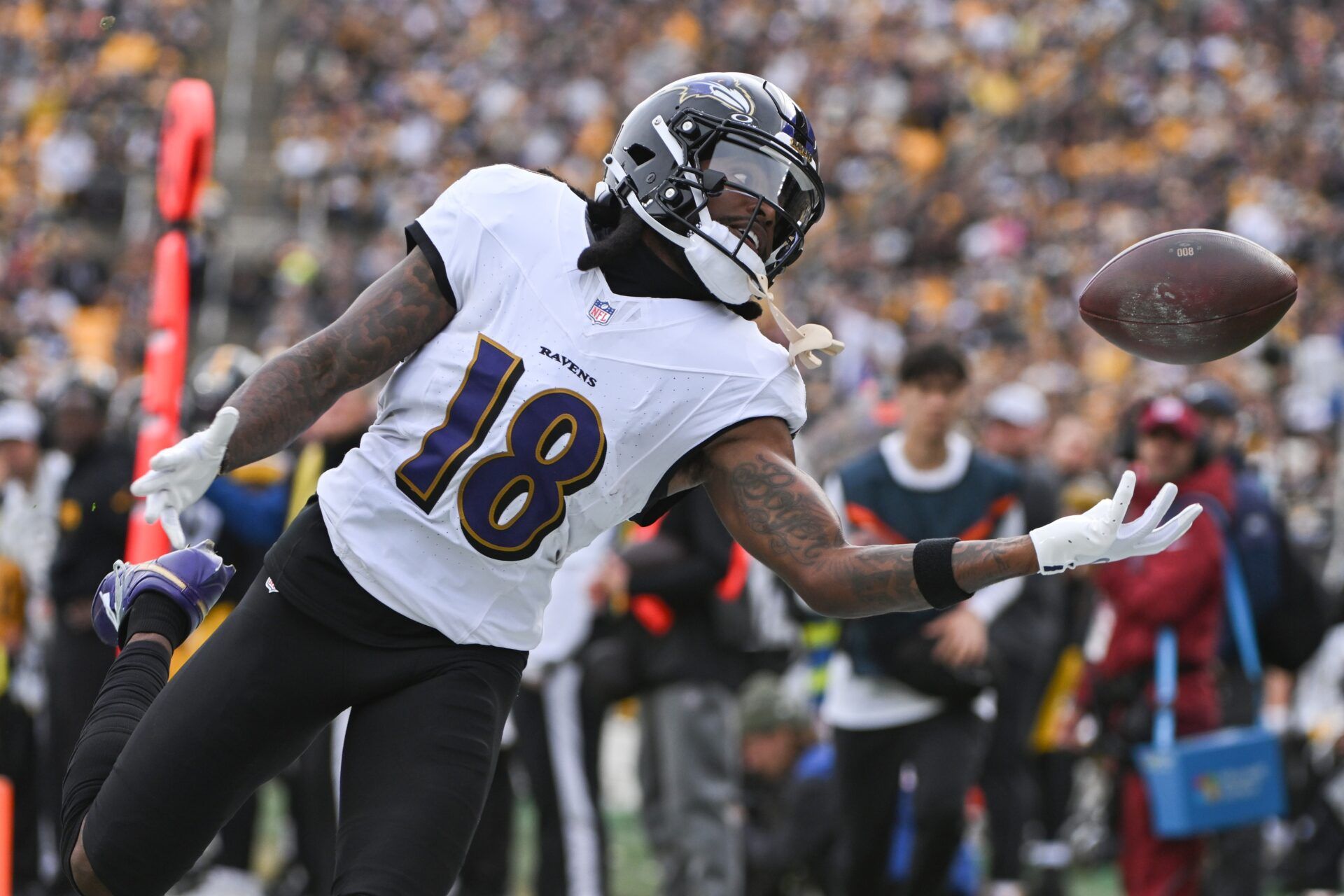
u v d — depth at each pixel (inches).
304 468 790.5
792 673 1163.3
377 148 3292.3
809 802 869.2
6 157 3065.9
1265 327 378.6
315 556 391.2
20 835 886.4
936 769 753.6
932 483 771.4
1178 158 2984.7
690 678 795.4
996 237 2844.5
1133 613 789.2
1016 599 881.5
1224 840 826.2
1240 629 808.3
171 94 561.6
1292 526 1393.9
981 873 979.9
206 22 3575.3
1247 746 772.0
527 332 384.8
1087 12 3440.0
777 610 973.2
